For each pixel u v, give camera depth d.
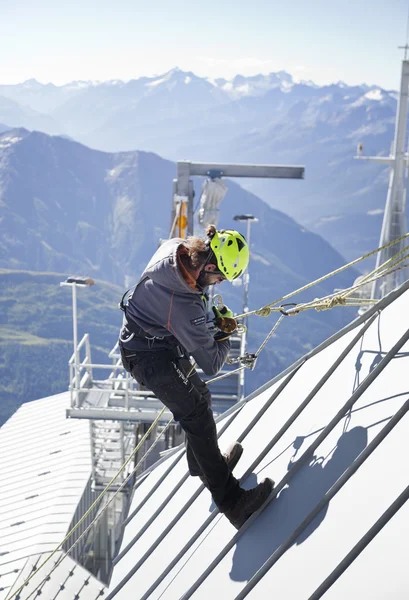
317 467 4.11
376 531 3.14
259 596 3.52
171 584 4.52
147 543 5.35
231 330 4.41
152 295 4.11
